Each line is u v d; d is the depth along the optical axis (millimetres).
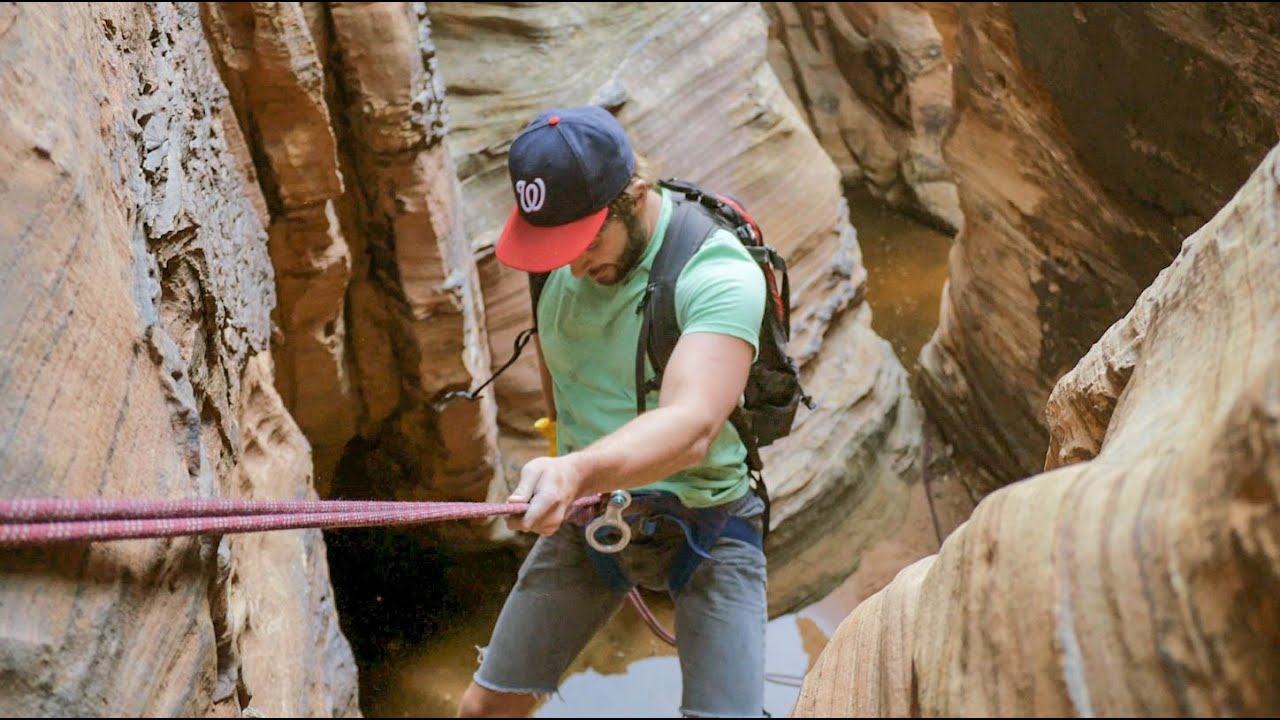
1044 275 5277
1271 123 3025
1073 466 1062
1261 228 1173
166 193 2096
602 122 2227
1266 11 3479
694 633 2482
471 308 5250
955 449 6566
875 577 5883
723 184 6758
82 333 1498
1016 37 5191
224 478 2186
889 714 1146
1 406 1300
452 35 6199
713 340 2180
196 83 2928
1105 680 874
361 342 5062
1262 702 805
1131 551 899
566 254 2221
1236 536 817
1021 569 977
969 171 5973
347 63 4547
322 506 1447
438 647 4703
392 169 4750
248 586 2508
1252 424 838
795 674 5105
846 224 7305
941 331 6820
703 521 2439
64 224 1543
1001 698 939
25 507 1073
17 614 1156
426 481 5438
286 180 4273
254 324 3107
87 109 1775
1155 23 4000
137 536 1165
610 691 4758
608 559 2508
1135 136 4281
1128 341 1526
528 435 5836
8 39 1580
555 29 6273
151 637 1304
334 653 3344
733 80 6906
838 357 6895
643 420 2100
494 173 5941
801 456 6180
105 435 1454
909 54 9641
